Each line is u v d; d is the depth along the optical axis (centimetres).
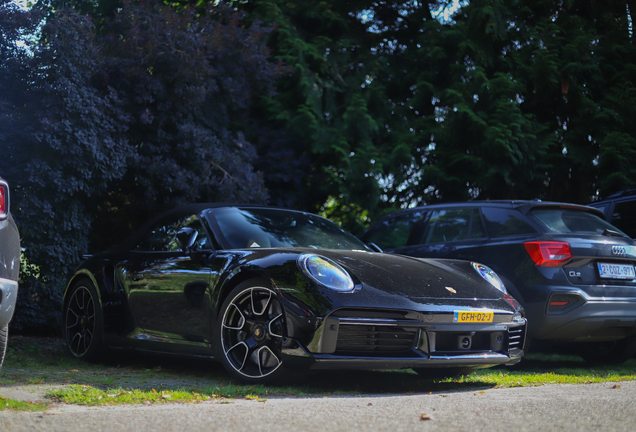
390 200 1152
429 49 1095
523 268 500
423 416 246
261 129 1076
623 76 1012
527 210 527
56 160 701
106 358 497
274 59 1104
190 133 843
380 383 391
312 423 234
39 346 570
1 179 313
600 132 986
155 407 274
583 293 484
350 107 1061
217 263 403
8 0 732
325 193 1109
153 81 800
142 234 503
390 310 343
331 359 331
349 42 1144
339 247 459
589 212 557
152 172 807
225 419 240
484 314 369
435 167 1025
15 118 716
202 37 859
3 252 305
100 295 489
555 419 246
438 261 434
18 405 269
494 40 1049
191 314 409
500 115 971
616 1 1053
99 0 952
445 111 1050
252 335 366
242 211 466
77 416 243
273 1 1118
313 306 338
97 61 779
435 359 347
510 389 366
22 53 736
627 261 518
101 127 738
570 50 992
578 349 584
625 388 365
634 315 501
